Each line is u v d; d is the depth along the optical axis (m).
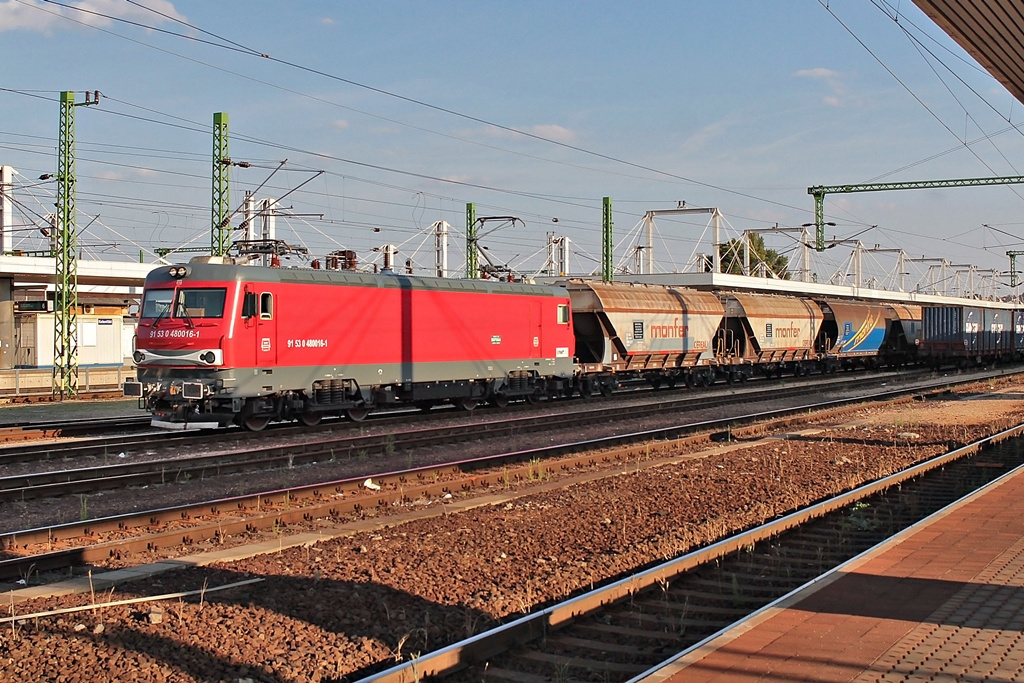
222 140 34.28
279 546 10.19
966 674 5.82
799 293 63.47
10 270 39.81
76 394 34.28
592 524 11.39
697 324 37.97
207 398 19.86
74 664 6.59
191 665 6.63
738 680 5.77
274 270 20.83
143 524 11.48
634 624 7.76
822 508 12.16
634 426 23.33
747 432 21.61
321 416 23.02
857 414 26.48
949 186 60.38
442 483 13.88
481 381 26.81
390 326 23.59
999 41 13.94
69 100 34.62
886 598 7.39
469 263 50.72
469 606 8.01
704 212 66.94
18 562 9.20
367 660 6.91
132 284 46.78
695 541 10.72
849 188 67.50
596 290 32.97
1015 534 9.59
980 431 21.84
